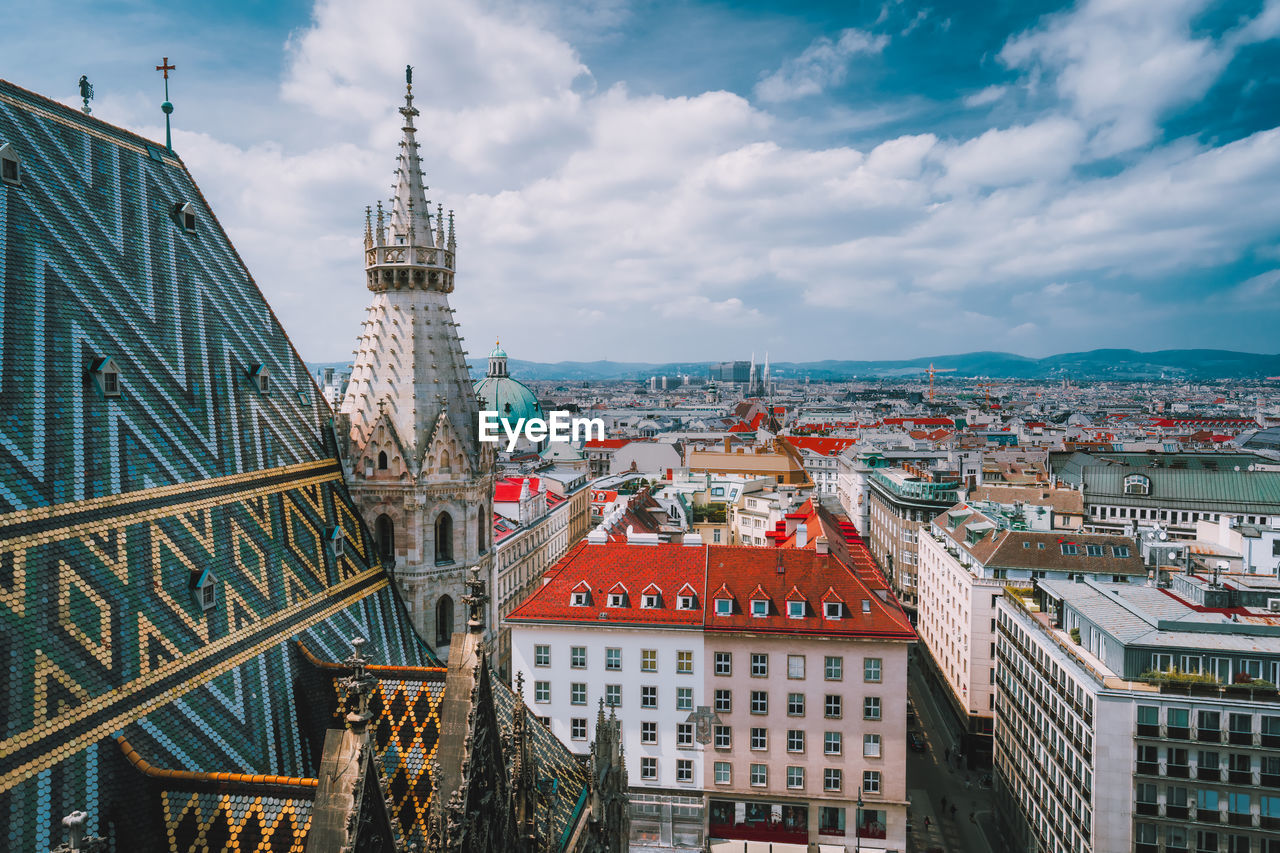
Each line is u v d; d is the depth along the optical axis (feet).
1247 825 189.37
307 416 150.71
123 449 100.94
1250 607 225.56
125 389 105.81
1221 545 349.00
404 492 151.74
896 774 237.66
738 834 244.83
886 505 541.34
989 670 310.45
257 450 129.80
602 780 153.69
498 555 392.68
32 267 99.09
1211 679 194.18
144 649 90.33
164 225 131.44
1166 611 222.89
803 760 242.37
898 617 251.19
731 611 247.50
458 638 98.07
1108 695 197.57
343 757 74.84
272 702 104.58
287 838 77.46
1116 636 206.18
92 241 112.47
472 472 159.84
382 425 151.12
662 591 254.27
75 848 59.88
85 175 117.29
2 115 105.09
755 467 628.69
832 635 238.27
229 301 141.59
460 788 86.17
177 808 80.12
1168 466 563.89
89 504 92.48
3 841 68.28
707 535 516.32
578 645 251.80
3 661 74.84
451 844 83.35
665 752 248.32
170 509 104.68
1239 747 189.78
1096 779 198.39
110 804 78.28
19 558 81.20
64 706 78.48
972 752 310.65
